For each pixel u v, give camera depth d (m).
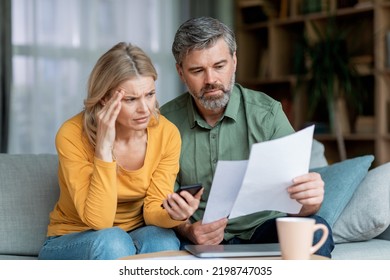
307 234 1.55
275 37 5.91
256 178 1.70
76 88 5.68
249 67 6.31
